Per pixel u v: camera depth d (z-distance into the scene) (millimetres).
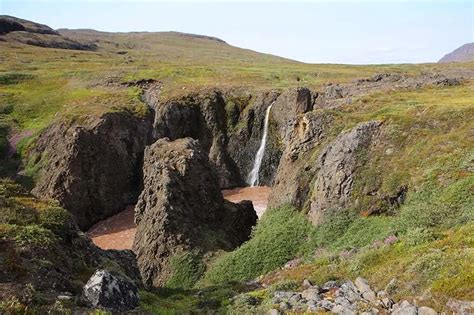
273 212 40125
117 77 106188
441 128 34625
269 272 30438
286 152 45750
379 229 29312
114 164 67875
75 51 162625
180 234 37531
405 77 68688
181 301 22703
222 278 32750
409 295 15719
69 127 71375
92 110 74625
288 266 30672
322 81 92750
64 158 62938
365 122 37406
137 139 73562
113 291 17812
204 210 41938
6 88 100250
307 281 21016
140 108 79375
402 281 16594
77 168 62531
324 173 36125
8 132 81688
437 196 28109
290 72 116500
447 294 14461
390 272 17922
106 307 17141
